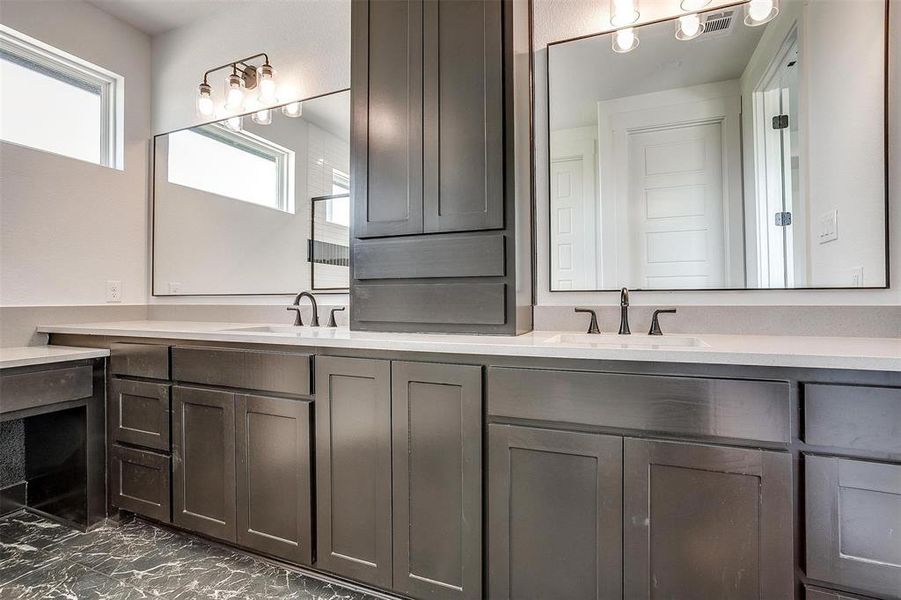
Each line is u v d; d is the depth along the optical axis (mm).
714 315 1562
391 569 1360
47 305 2156
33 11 2121
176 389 1730
